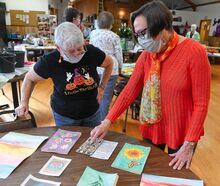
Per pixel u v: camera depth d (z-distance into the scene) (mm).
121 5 13508
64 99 1530
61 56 1384
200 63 1047
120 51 2713
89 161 1069
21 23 6539
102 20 2611
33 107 3678
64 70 1440
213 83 5941
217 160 2488
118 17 13625
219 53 7258
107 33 2602
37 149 1154
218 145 2795
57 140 1236
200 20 12125
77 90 1498
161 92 1192
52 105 1620
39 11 6637
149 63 1230
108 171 1006
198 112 1073
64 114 1577
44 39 5016
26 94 1503
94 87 1581
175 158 1071
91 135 1266
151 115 1237
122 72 3004
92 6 13539
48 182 930
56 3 10336
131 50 4664
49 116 3371
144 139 1380
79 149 1158
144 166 1041
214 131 3160
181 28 11992
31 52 4730
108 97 2738
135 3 13641
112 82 2689
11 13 6383
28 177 954
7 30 6391
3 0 6246
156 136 1291
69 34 1291
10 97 4012
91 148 1170
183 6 13633
